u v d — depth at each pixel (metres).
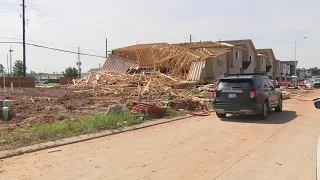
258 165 6.61
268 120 12.88
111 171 6.25
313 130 10.48
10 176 5.93
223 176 5.95
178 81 32.44
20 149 7.66
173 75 37.34
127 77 31.55
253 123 12.11
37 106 16.98
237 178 5.85
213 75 39.97
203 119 13.25
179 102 15.70
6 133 9.31
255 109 12.54
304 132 10.13
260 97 12.76
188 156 7.34
